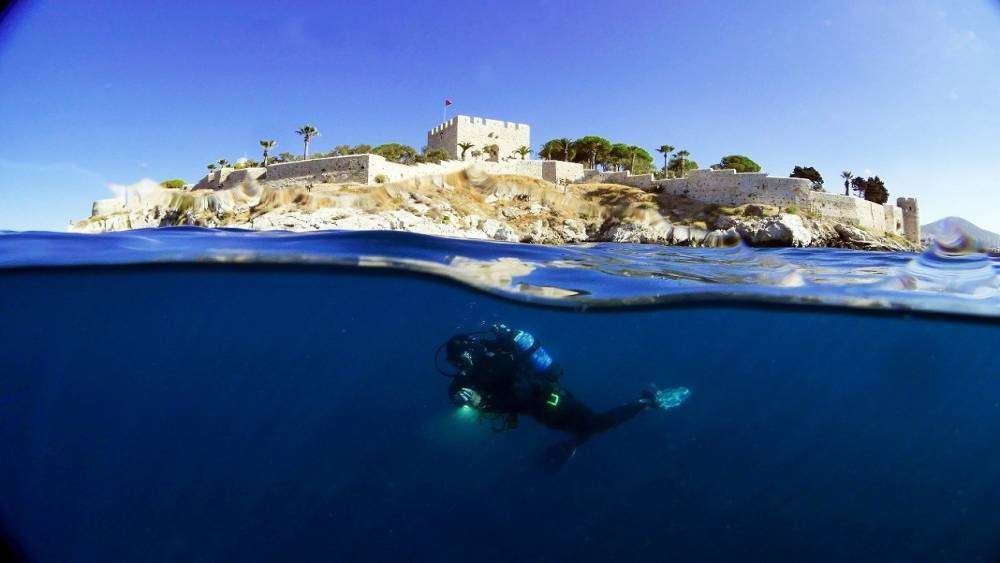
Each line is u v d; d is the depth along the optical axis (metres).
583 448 6.22
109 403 6.64
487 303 8.17
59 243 6.91
